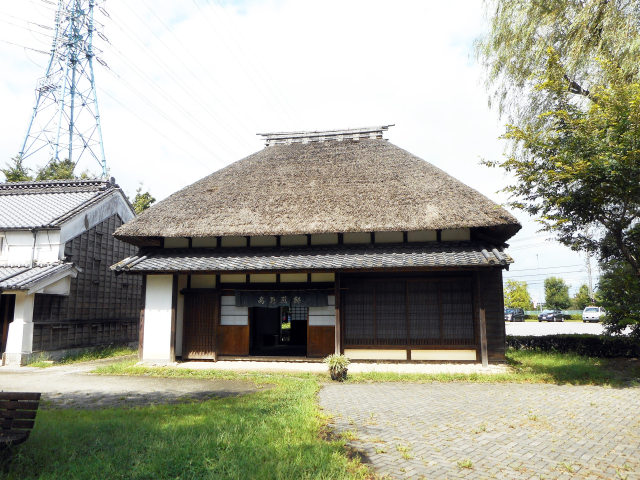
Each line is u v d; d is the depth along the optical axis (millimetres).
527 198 9898
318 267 11328
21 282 13180
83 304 16109
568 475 4324
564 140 9219
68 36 25438
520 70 11711
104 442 4996
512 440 5418
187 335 12930
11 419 4473
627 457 4848
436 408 7125
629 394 8195
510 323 39062
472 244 12023
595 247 11195
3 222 15359
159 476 4078
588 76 10383
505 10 11734
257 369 11539
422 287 12156
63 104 25375
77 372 11750
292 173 15102
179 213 13711
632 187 8516
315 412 6633
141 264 12500
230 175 15594
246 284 12891
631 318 11078
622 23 9547
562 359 12625
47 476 4027
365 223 11883
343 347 12219
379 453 4887
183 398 8109
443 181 13148
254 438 5141
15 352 13125
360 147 16406
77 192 18125
